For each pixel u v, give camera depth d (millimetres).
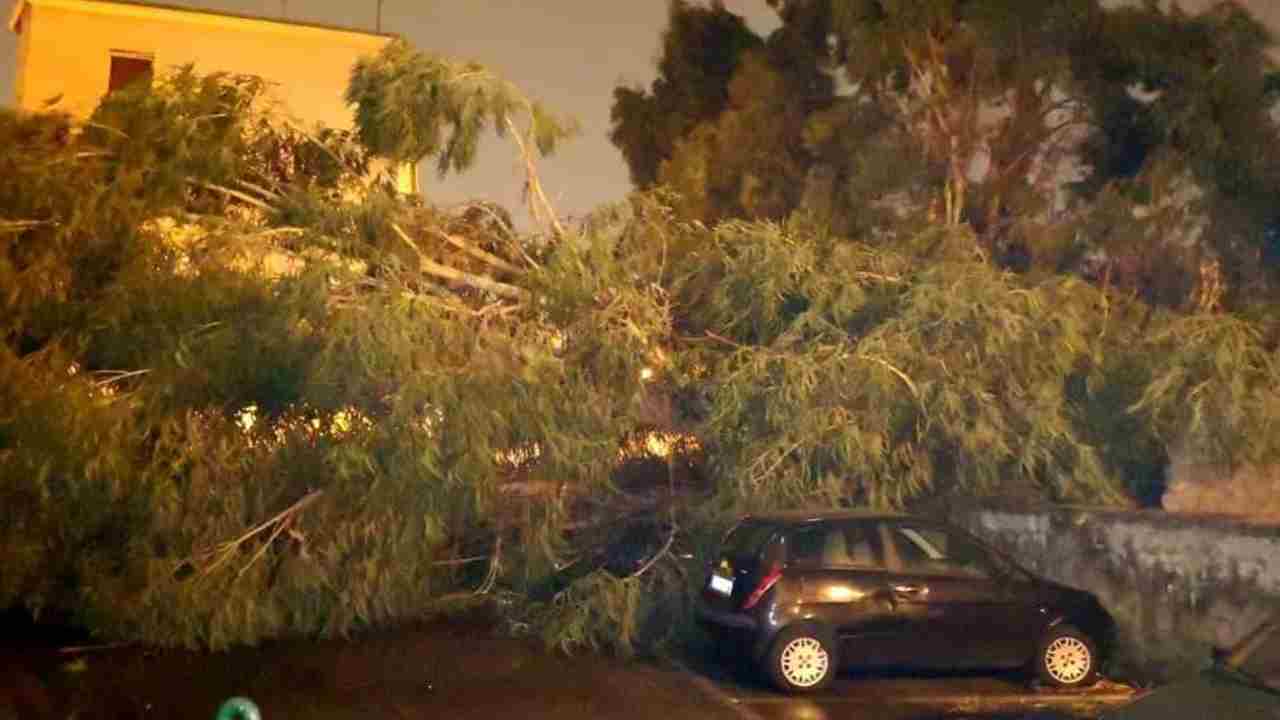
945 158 18891
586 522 13781
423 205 13508
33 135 12477
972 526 13305
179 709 10047
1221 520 11109
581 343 12578
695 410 13758
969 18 18375
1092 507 12695
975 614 10883
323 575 12312
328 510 12367
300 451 12289
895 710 10234
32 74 24297
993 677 11461
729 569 11211
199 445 12172
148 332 11773
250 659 12016
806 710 10203
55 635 13086
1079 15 18000
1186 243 17500
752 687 11055
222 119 12828
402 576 12758
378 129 12711
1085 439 13547
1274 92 17922
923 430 12805
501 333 12445
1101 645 11094
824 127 19594
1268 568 10531
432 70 12500
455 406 11172
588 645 12680
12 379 11656
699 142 23750
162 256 12078
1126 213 17562
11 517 12148
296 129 13602
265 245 12055
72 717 9805
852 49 19281
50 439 11484
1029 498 13430
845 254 13461
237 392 12094
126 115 12469
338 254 12117
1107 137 18938
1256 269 17250
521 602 13234
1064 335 12758
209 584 12039
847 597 10789
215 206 12969
